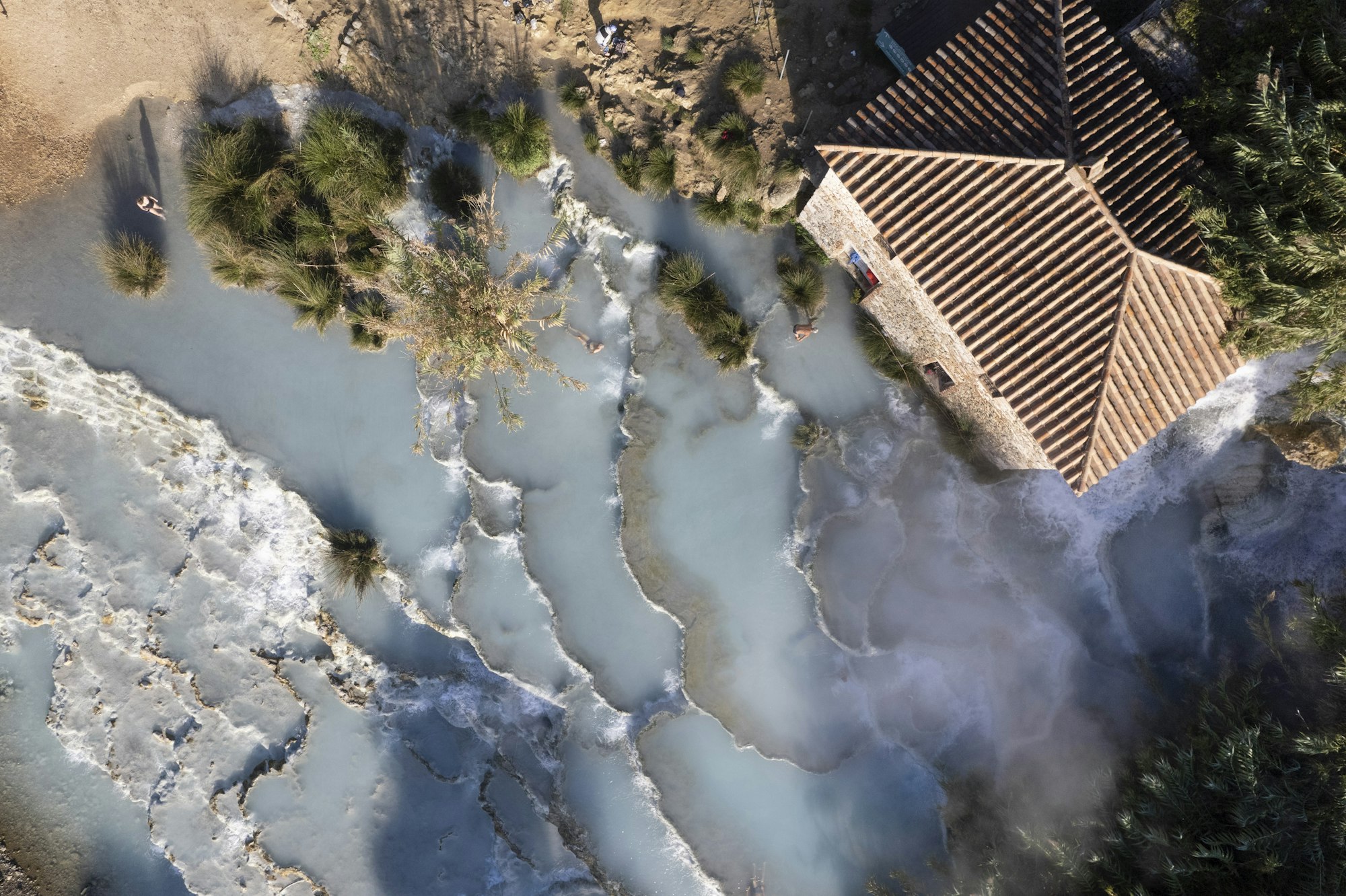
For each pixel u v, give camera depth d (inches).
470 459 686.5
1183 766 578.6
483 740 698.2
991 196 525.0
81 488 684.1
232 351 678.5
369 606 690.8
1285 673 639.8
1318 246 494.0
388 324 612.1
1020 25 534.9
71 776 709.3
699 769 686.5
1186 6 550.6
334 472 684.1
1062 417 535.2
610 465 693.3
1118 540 688.4
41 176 663.8
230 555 686.5
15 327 663.8
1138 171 524.7
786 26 665.0
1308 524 667.4
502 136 649.0
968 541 690.8
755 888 680.4
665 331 691.4
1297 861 543.8
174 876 709.9
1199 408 664.4
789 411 690.8
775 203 669.3
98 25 650.2
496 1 662.5
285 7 650.2
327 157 633.0
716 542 690.2
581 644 686.5
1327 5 522.9
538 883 690.2
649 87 667.4
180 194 670.5
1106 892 585.3
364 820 694.5
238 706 695.1
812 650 688.4
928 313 589.0
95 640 695.7
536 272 685.3
